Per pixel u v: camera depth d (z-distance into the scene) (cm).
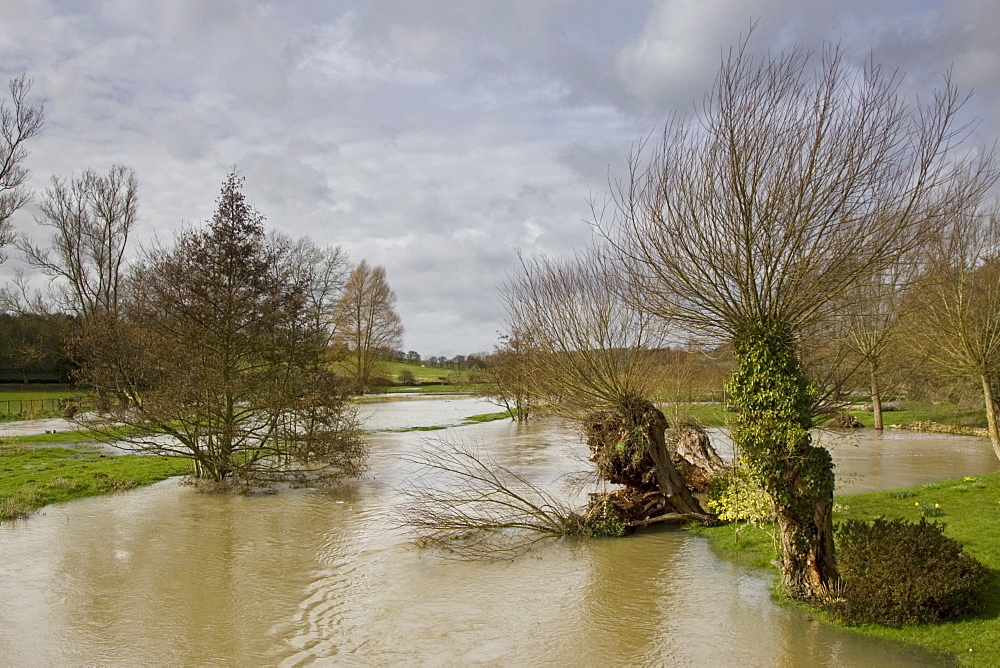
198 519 1603
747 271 913
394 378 9244
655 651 845
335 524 1556
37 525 1526
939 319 1792
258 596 1068
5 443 2888
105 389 2203
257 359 2094
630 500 1491
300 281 2364
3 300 4284
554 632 916
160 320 2069
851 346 1113
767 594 1027
